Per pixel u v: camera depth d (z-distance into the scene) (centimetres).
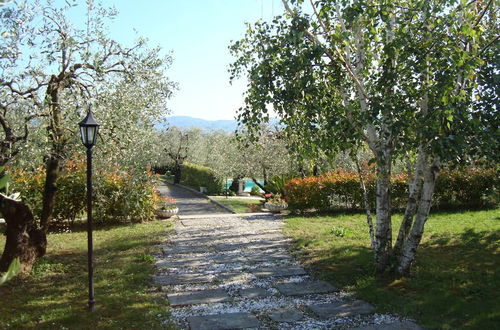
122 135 648
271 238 869
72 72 596
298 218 1120
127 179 831
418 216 554
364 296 507
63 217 1014
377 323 429
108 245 802
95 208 939
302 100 556
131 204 1015
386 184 584
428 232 870
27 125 562
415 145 473
